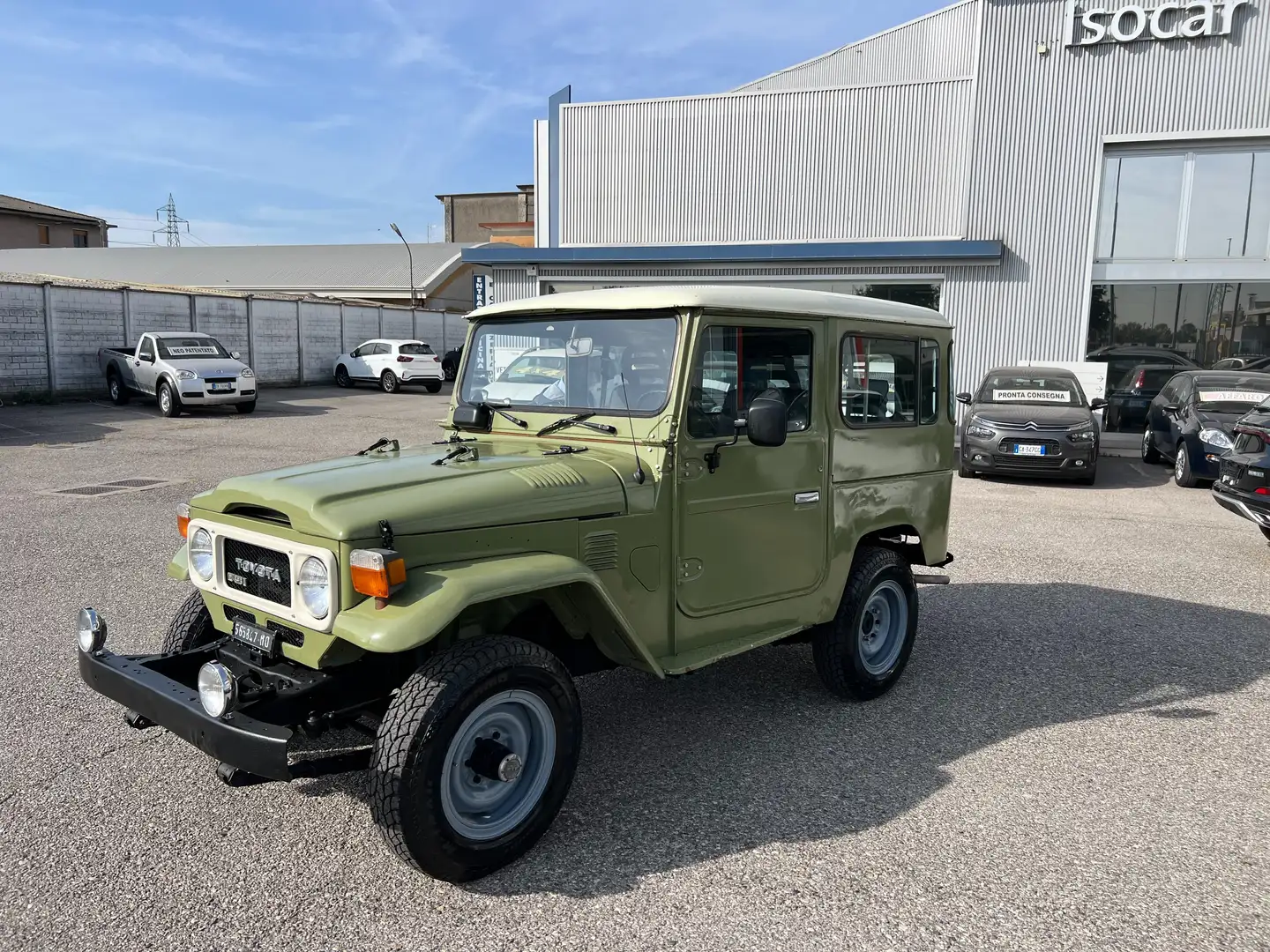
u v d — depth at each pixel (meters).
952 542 8.59
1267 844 3.39
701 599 3.84
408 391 27.05
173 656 3.57
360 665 3.37
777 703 4.75
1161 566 7.73
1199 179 15.23
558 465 3.53
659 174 18.22
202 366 18.62
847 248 15.92
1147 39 14.92
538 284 17.98
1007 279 15.86
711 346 3.71
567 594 3.38
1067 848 3.34
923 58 20.53
